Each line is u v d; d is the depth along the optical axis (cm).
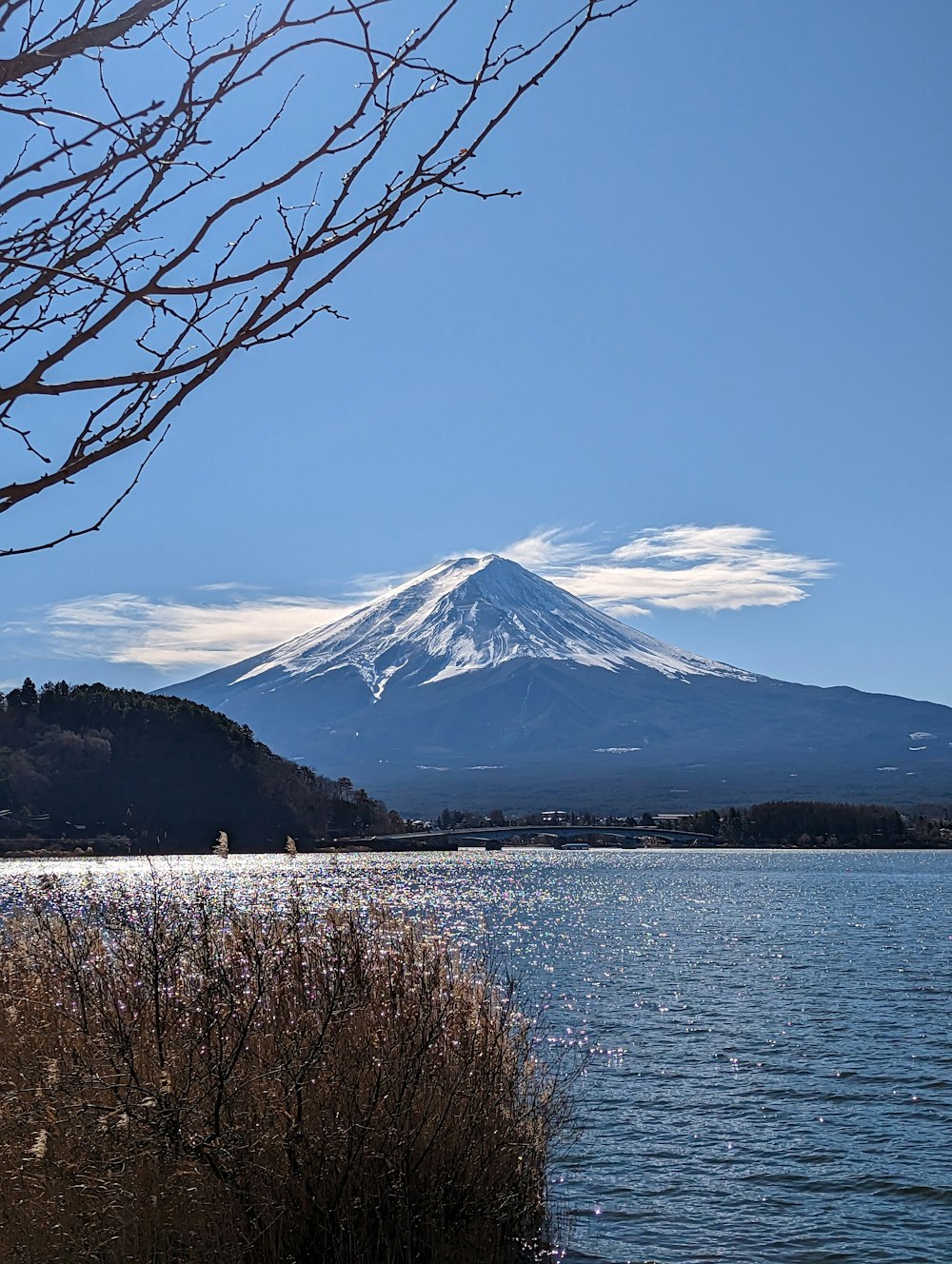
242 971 954
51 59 318
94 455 333
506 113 357
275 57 354
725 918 7675
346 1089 924
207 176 360
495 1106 1048
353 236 356
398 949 1066
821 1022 3253
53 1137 820
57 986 947
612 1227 1519
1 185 343
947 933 6600
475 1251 973
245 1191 859
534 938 5409
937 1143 1988
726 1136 2005
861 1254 1488
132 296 346
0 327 344
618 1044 2770
